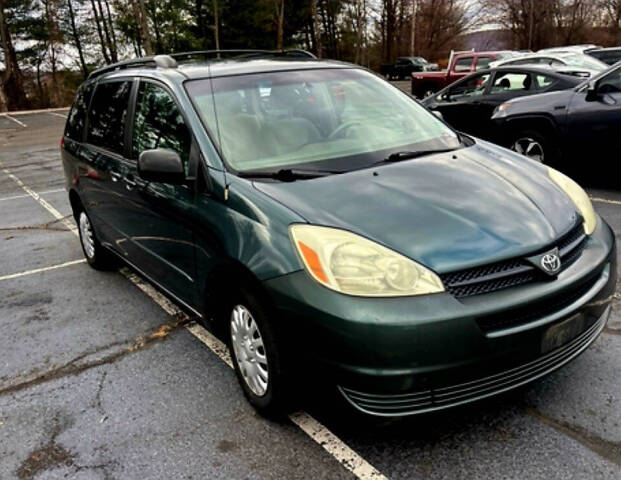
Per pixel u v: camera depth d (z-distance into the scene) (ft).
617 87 19.49
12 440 8.91
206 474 7.79
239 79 10.93
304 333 7.25
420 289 6.88
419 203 8.08
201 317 10.19
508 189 8.74
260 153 9.62
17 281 16.20
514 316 7.09
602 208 18.58
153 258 11.62
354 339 6.81
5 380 10.79
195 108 10.09
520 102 22.59
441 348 6.75
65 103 130.52
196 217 9.38
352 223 7.59
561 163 21.31
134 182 11.61
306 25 147.84
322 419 8.70
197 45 124.16
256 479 7.62
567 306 7.54
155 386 10.10
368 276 6.97
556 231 7.89
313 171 9.18
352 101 11.48
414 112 11.88
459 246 7.25
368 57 166.61
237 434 8.55
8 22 121.19
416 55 170.60
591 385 9.04
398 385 6.80
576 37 157.79
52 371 10.97
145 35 83.51
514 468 7.44
